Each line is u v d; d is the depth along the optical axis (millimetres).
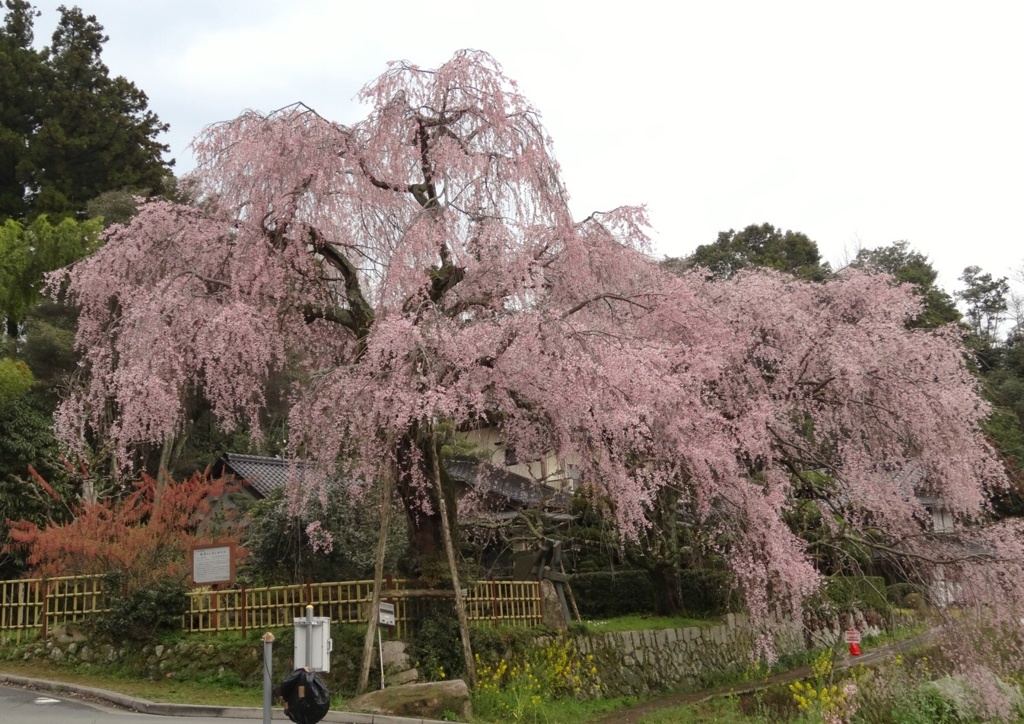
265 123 9992
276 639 9875
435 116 10281
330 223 10117
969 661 11211
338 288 11359
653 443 10102
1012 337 36406
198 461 18922
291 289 10547
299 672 6043
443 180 9961
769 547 10602
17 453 13625
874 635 15680
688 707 10883
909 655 13492
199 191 10555
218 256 10453
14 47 24016
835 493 12820
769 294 12953
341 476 10711
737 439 11250
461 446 14875
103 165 23234
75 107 22875
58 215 21094
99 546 10898
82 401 10156
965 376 12930
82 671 10188
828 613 14742
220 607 10359
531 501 15812
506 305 10156
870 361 12062
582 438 9820
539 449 11047
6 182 23000
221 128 10344
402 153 9953
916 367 12461
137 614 10250
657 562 14289
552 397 9492
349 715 8352
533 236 10195
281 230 10086
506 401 9898
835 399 12531
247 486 17328
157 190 23531
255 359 9672
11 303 17641
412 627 10156
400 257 9375
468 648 9648
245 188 10156
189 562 11023
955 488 12055
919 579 11930
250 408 10148
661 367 10031
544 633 11422
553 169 10266
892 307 13336
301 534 11109
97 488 14406
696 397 10469
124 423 9164
